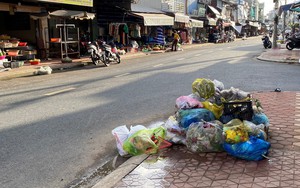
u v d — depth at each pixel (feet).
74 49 65.62
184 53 83.87
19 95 30.86
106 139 18.98
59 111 24.64
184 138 16.70
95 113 24.11
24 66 52.03
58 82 38.47
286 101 25.88
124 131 17.29
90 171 15.14
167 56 75.15
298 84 35.22
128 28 87.25
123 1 80.02
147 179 13.10
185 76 41.22
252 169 13.46
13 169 15.20
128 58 71.56
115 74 44.45
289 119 20.68
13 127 20.94
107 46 57.93
